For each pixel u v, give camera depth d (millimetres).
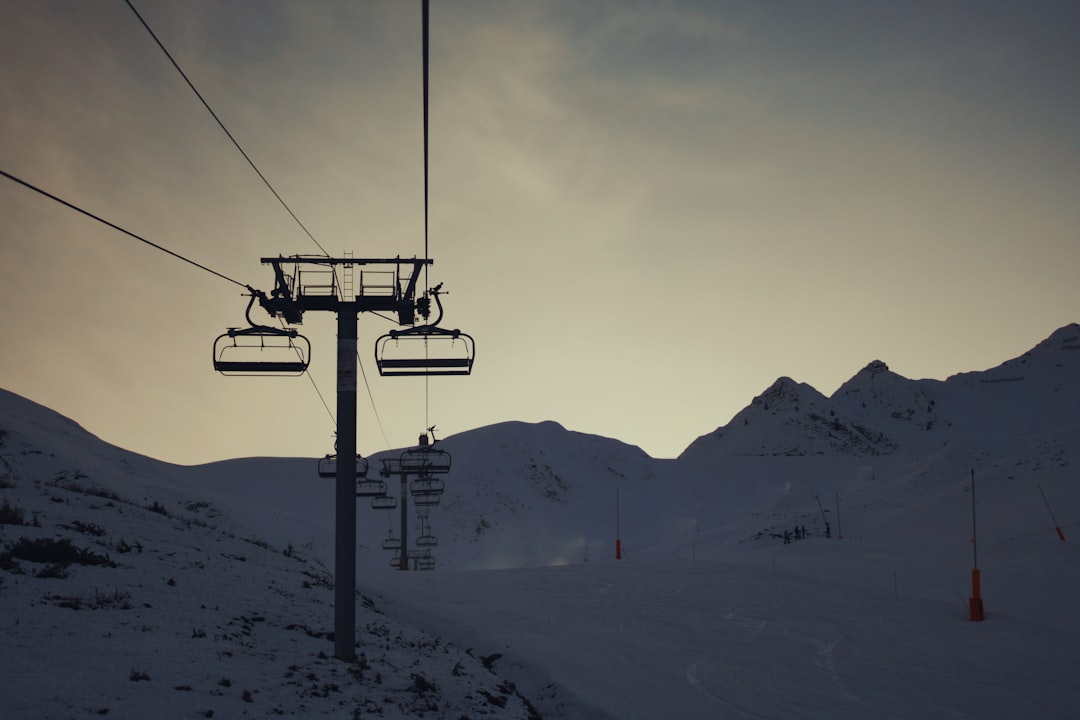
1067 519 72625
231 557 27156
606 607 35531
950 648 29328
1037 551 63250
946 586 45656
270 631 18031
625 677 23344
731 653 27578
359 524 127750
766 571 47750
